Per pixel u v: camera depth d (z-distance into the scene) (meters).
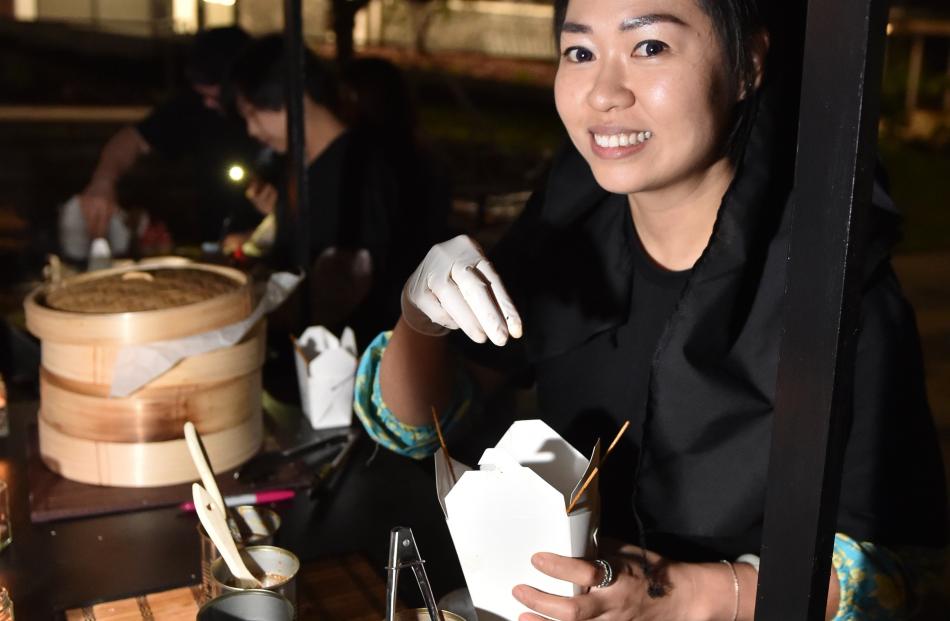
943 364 4.64
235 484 1.46
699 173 1.22
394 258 2.72
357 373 1.50
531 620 0.97
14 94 10.27
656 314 1.35
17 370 2.14
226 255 2.52
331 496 1.45
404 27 11.20
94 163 7.80
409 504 1.43
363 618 1.14
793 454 0.75
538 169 4.62
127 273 1.54
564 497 0.94
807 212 0.71
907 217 7.59
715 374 1.21
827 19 0.67
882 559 1.19
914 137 10.10
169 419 1.43
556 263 1.43
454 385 1.49
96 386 1.41
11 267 3.32
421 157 2.89
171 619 1.12
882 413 1.19
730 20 1.10
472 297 1.02
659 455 1.24
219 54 3.13
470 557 0.97
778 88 1.18
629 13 1.09
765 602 0.79
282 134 2.71
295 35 1.96
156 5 11.66
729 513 1.23
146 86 11.06
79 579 1.21
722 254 1.17
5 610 1.04
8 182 7.01
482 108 10.44
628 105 1.12
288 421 1.70
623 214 1.38
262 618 0.94
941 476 1.23
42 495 1.41
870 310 1.19
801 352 0.73
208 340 1.41
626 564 1.07
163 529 1.34
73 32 12.65
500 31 13.55
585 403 1.44
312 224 2.66
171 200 6.86
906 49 11.03
